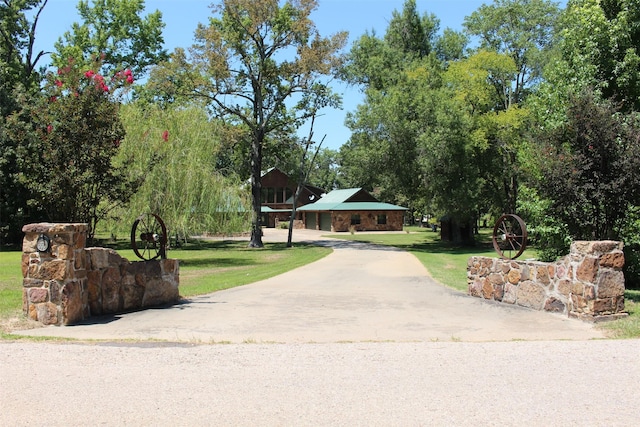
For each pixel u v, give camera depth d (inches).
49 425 167.6
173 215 903.7
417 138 1282.0
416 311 402.0
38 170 466.6
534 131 574.2
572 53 597.6
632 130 442.9
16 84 1348.4
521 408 182.2
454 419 172.2
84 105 480.1
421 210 1838.1
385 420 171.5
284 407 183.0
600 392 199.0
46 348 268.5
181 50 1320.1
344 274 717.3
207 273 778.2
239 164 1726.1
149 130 900.6
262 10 1353.3
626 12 560.4
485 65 1354.6
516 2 1515.7
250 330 326.3
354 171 1536.7
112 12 1672.0
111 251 395.2
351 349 267.6
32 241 344.5
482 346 274.2
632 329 315.3
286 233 2332.7
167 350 264.8
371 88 1635.1
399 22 1904.5
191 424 168.2
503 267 450.3
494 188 1515.7
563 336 307.6
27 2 1510.8
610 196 440.8
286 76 1451.8
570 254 373.7
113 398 192.4
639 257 534.0
